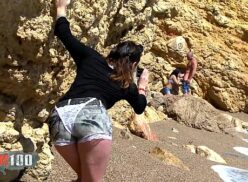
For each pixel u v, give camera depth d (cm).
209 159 773
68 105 312
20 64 391
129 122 841
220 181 623
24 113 427
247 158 870
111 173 532
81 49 329
